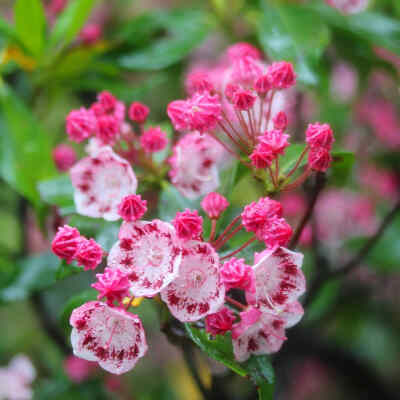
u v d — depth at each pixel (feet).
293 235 1.08
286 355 1.39
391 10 1.54
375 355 1.88
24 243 1.45
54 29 1.32
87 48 1.34
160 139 1.12
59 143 1.53
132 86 1.38
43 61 1.34
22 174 1.25
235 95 1.04
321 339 1.80
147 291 0.96
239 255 1.02
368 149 1.78
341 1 1.34
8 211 1.62
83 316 0.97
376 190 1.72
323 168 1.01
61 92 1.41
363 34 1.32
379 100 1.79
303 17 1.25
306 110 1.60
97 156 1.08
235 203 1.27
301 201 1.57
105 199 1.09
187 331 1.00
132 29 1.38
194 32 1.37
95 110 1.11
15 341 1.88
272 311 0.97
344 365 1.80
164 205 1.14
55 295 1.80
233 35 1.44
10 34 1.30
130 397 1.63
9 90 1.29
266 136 1.01
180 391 1.97
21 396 1.50
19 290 1.27
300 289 0.98
